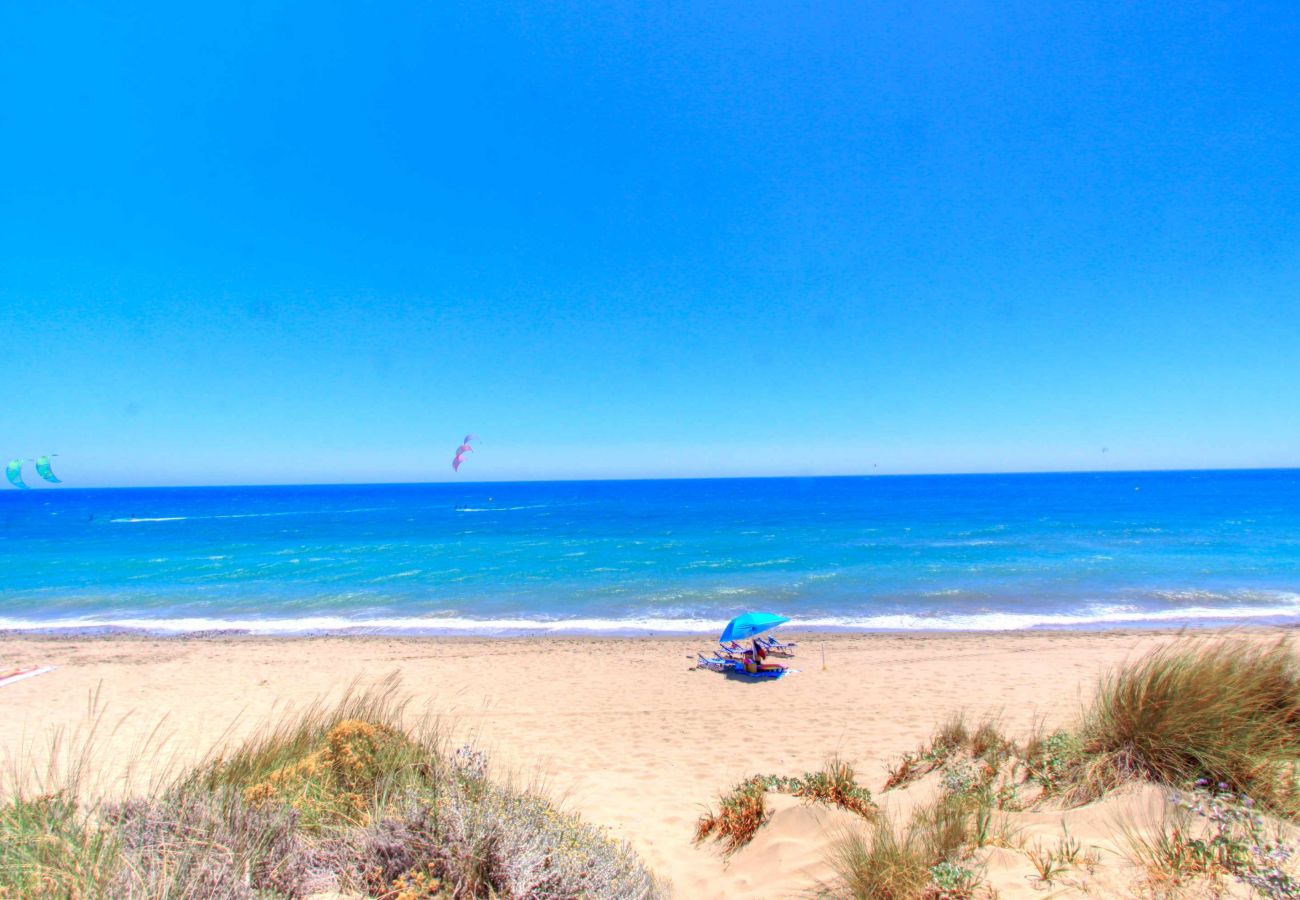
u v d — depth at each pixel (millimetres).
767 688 12016
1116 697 4527
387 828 3428
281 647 16375
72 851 2600
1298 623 17531
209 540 46094
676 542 39312
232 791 3568
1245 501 79125
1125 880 2793
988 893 2879
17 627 19828
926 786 5020
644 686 12375
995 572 26234
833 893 3447
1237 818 2998
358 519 69000
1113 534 40938
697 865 4582
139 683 13016
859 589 23172
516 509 83688
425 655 15227
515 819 3584
